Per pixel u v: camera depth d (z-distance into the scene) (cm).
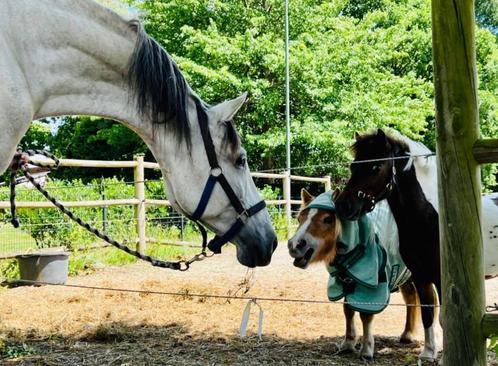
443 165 198
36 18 225
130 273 805
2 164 217
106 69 244
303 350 436
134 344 455
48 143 2131
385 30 1962
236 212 263
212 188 257
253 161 1858
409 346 449
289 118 1622
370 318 410
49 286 694
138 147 1877
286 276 789
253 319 541
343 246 390
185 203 258
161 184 1277
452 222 196
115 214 1016
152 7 1830
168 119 250
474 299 195
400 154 395
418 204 393
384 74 1981
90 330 491
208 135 256
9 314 553
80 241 891
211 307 596
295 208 1538
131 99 250
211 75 1597
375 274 388
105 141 2022
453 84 194
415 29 2275
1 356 414
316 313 564
